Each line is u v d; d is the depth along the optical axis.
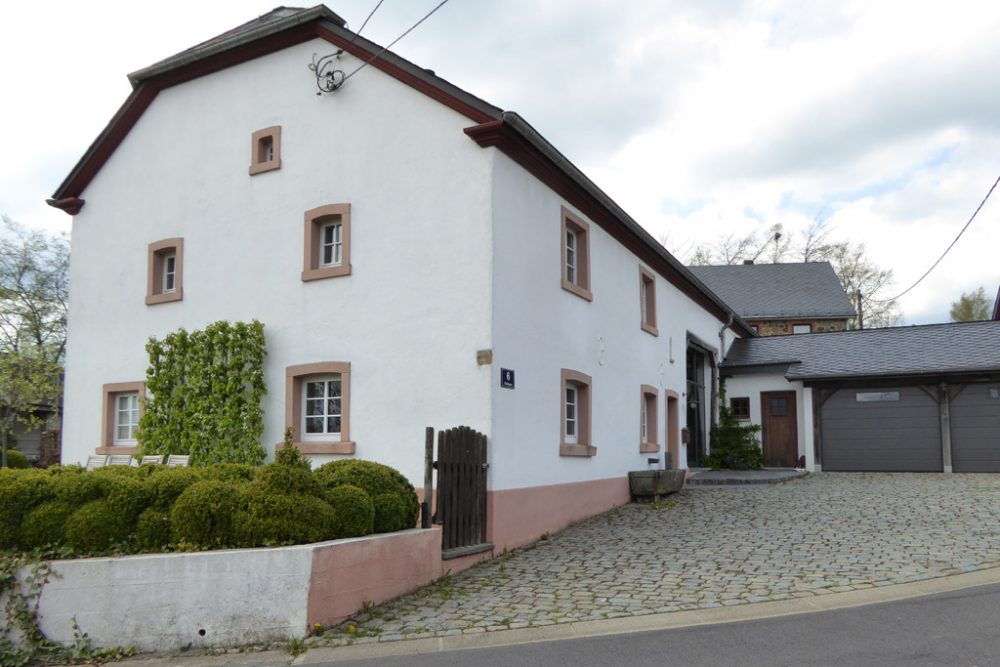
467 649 5.96
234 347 11.50
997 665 5.00
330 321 10.94
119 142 13.84
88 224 14.03
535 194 11.06
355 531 7.36
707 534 10.41
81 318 13.85
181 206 12.80
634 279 14.95
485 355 9.66
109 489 6.90
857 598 6.83
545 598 7.37
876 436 19.25
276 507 6.80
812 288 38.34
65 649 6.30
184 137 12.95
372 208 10.78
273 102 11.97
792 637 5.79
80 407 13.63
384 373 10.38
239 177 12.18
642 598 7.17
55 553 6.59
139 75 13.16
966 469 18.41
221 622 6.37
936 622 5.99
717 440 20.08
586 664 5.43
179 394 11.90
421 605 7.31
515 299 10.32
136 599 6.38
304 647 6.20
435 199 10.30
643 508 13.13
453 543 8.73
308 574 6.42
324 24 11.37
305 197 11.43
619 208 13.17
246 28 13.27
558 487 11.23
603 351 13.18
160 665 6.04
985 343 19.39
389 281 10.51
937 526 10.25
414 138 10.56
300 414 11.24
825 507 12.36
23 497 6.73
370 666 5.66
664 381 16.50
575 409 12.38
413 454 10.02
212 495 6.83
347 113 11.20
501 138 9.95
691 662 5.33
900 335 21.50
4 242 25.62
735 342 23.92
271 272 11.62
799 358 21.31
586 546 10.01
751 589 7.30
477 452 9.35
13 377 21.41
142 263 13.18
